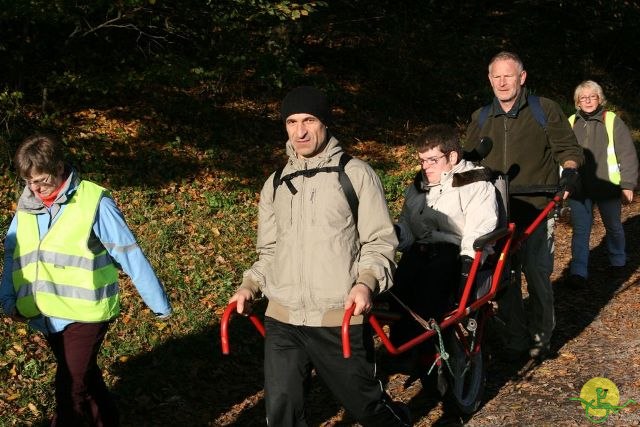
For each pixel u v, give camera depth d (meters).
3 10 7.68
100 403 3.95
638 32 18.61
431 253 4.41
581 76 17.70
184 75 9.23
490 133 5.46
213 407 5.04
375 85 13.70
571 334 6.20
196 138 10.17
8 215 7.43
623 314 6.63
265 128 11.03
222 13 8.91
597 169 7.53
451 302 4.35
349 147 11.40
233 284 6.93
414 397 5.04
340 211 3.36
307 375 3.52
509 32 17.61
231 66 9.61
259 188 9.38
